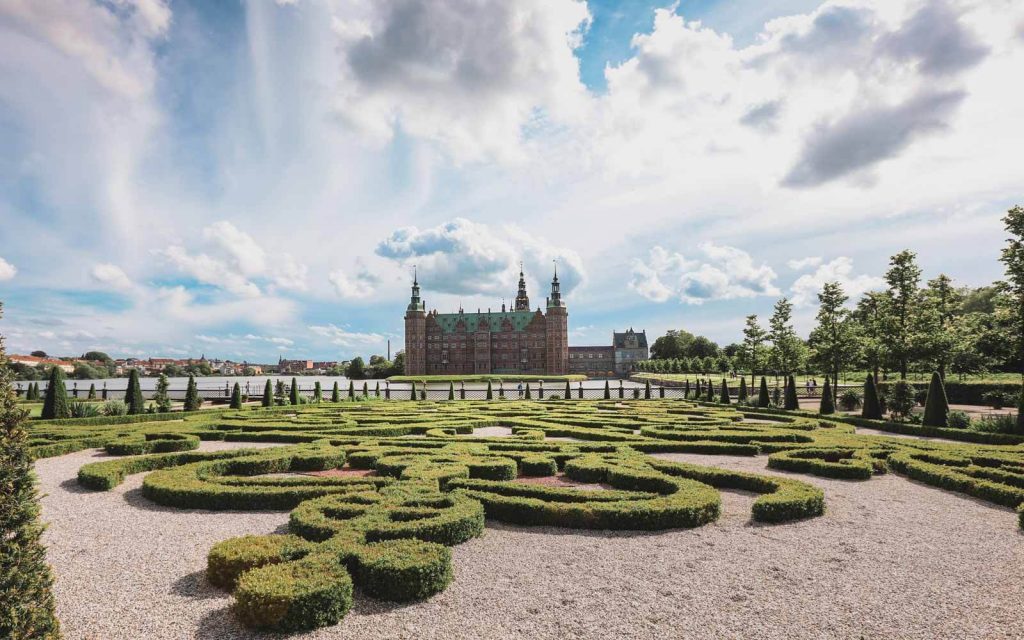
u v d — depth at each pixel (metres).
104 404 33.31
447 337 166.25
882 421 28.00
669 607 8.15
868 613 7.95
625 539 11.07
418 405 38.44
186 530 11.67
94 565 9.76
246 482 13.91
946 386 43.44
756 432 22.80
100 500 13.96
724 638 7.30
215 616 7.96
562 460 17.69
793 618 7.81
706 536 11.26
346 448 19.17
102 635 7.40
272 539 9.41
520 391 61.31
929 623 7.66
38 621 5.86
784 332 54.75
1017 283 29.58
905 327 42.28
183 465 15.83
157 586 8.91
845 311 45.81
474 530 11.05
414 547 9.04
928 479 15.75
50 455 19.69
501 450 19.14
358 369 163.50
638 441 21.19
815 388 53.56
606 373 182.62
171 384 129.75
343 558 8.84
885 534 11.39
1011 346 30.42
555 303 161.50
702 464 18.72
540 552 10.37
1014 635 7.36
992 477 15.20
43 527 6.18
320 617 7.59
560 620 7.80
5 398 6.09
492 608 8.16
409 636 7.42
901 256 42.91
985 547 10.62
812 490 13.09
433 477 13.83
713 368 125.25
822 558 10.05
